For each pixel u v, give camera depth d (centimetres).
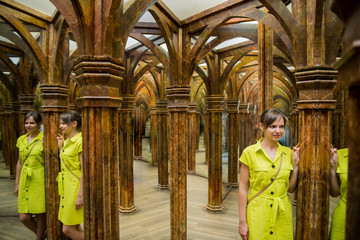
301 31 176
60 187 264
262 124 179
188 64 325
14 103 690
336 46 164
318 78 167
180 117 327
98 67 170
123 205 504
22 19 276
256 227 170
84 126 181
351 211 42
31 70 526
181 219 335
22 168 313
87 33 169
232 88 688
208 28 302
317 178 172
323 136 171
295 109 679
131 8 189
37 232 328
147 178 830
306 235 178
